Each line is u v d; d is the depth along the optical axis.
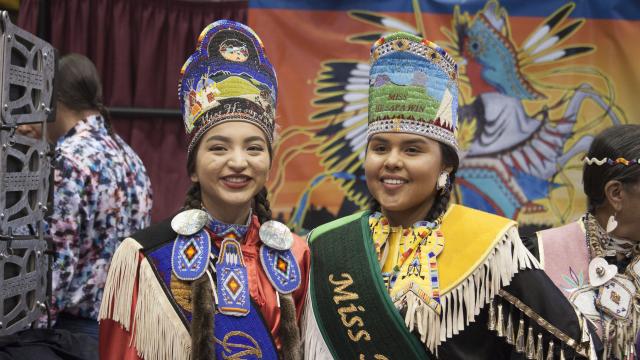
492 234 1.85
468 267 1.83
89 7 3.67
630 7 3.73
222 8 3.72
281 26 3.72
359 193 3.74
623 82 3.74
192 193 1.99
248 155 1.89
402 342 1.83
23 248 2.19
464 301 1.83
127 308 1.85
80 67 2.88
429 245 1.89
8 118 2.02
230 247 1.93
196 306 1.83
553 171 3.75
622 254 2.18
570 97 3.75
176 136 3.74
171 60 3.69
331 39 3.73
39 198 2.30
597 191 2.19
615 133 2.17
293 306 1.95
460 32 3.74
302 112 3.74
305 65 3.74
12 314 2.13
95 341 2.41
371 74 1.93
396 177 1.86
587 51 3.74
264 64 1.99
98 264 2.78
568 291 2.18
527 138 3.76
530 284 1.83
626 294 2.12
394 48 1.88
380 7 3.73
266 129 1.93
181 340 1.82
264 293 1.94
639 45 3.72
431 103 1.87
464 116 3.76
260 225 2.02
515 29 3.74
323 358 1.91
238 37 1.96
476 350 1.83
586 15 3.73
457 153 1.93
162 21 3.70
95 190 2.73
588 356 1.78
